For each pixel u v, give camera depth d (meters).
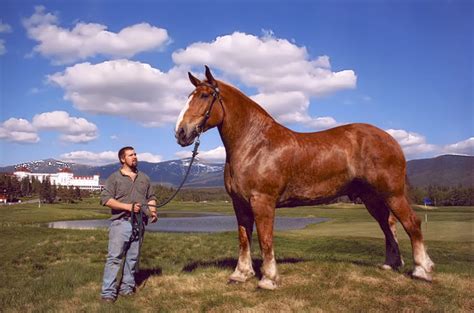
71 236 14.40
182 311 4.82
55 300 5.45
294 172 5.56
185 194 170.25
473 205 76.50
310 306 4.82
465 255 11.77
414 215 5.77
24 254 10.30
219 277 6.16
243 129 5.62
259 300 5.03
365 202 6.46
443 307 4.72
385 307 4.77
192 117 5.38
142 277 6.53
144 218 5.79
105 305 5.07
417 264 5.75
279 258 7.89
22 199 124.88
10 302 5.39
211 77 5.55
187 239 14.35
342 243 14.48
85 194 150.12
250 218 5.96
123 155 5.75
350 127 6.06
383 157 5.70
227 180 5.78
